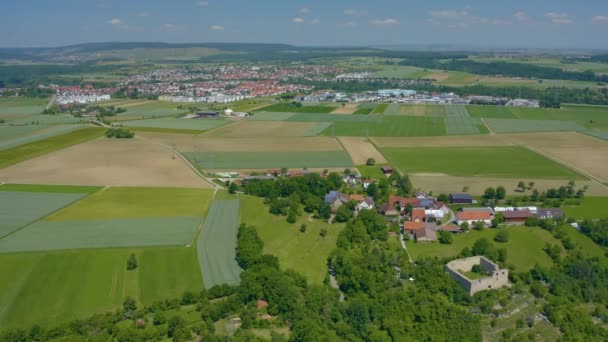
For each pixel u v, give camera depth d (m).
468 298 161.88
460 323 146.88
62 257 187.25
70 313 152.25
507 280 173.00
